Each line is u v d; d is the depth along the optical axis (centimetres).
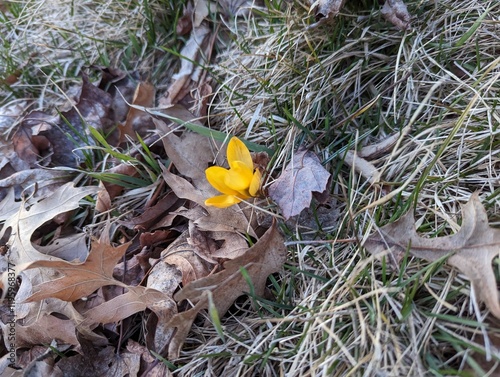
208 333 27
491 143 27
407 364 22
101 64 41
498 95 28
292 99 33
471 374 20
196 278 27
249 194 27
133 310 27
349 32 33
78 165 35
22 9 46
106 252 26
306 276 27
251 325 26
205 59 39
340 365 23
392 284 24
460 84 30
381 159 30
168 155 32
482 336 21
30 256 29
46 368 26
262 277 26
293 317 24
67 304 27
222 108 36
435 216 26
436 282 24
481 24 31
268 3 35
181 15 41
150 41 41
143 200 34
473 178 27
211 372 25
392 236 24
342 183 29
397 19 32
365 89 33
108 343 28
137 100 37
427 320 22
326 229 28
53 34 45
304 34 33
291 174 29
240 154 27
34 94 43
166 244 30
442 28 32
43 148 37
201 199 30
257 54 35
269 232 25
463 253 22
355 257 26
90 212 34
